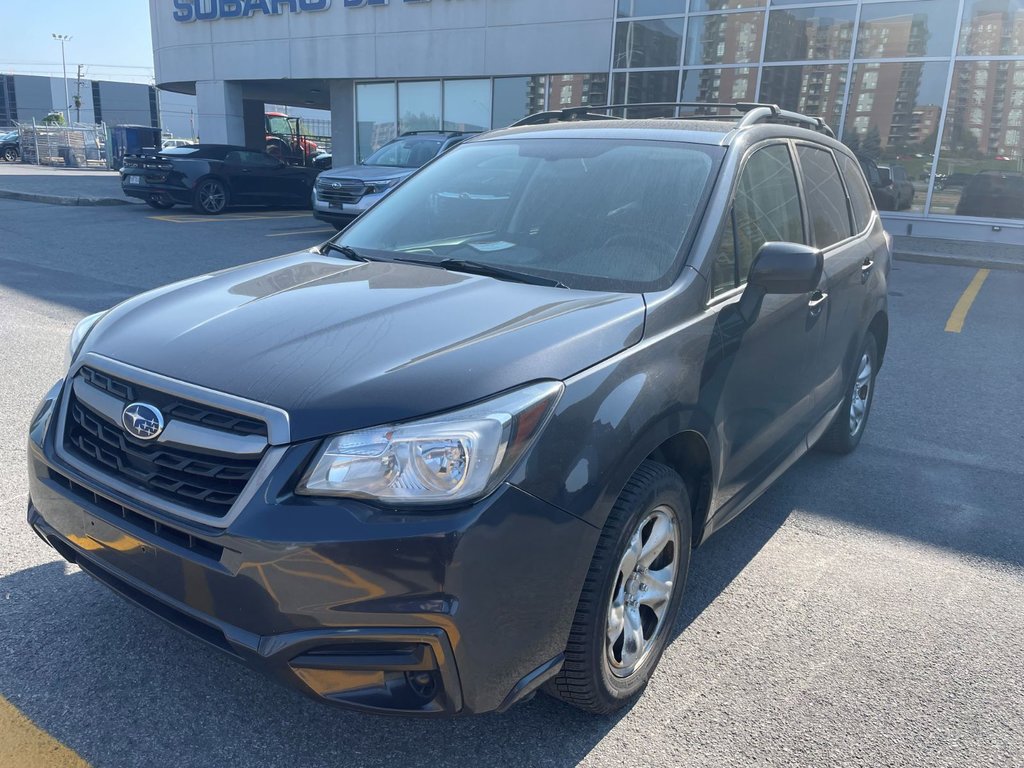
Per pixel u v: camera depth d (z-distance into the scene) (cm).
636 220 308
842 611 329
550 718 260
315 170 1842
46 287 859
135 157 1667
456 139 1442
